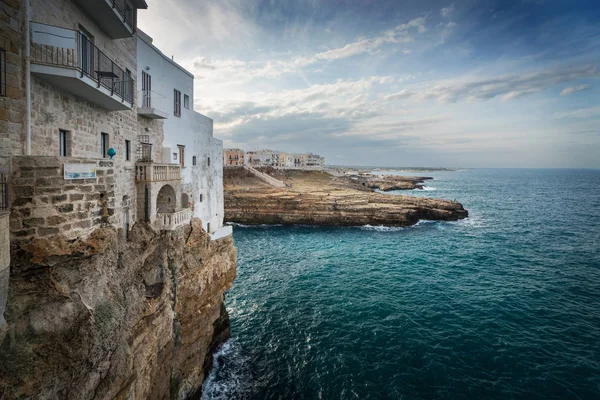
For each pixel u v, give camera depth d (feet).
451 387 63.77
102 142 44.91
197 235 67.97
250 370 71.15
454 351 74.95
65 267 28.43
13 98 27.94
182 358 62.34
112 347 30.48
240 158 466.70
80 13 37.50
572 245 169.68
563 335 81.20
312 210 227.40
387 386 64.49
